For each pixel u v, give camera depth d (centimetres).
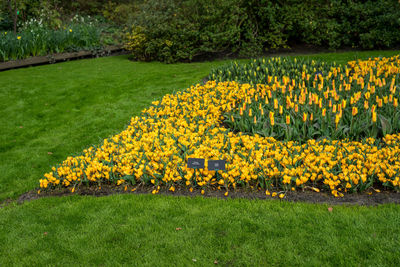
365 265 271
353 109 482
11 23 1521
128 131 557
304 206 358
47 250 320
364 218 329
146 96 819
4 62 1122
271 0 1235
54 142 611
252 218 344
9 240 339
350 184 380
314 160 421
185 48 1177
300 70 844
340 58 1060
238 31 1175
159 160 448
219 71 882
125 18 1772
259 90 735
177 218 353
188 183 395
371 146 452
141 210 373
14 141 622
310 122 521
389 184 386
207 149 452
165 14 1178
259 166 408
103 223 354
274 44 1243
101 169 438
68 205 397
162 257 298
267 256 290
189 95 711
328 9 1229
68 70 1100
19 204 420
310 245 298
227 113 605
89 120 700
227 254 295
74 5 1981
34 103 803
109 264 294
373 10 1173
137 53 1262
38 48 1231
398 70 736
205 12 1188
